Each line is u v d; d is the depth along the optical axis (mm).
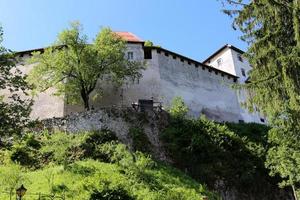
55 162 26703
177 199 23750
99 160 27500
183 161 30547
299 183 26438
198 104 43312
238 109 47031
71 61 36062
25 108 20531
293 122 15703
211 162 30906
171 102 40625
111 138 30156
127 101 38750
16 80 19953
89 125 31047
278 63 14797
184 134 32062
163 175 27047
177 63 44344
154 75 41250
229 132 34156
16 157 27031
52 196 20688
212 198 26156
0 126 18203
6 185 21844
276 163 25453
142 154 29125
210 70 47281
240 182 30719
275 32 14945
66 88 35750
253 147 34156
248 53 15680
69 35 36500
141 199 22281
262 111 15820
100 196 20859
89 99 37562
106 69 36688
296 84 14008
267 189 31734
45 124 31188
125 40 40188
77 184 22734
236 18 16375
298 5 13961
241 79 50219
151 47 43156
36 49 40812
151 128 32281
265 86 15258
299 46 13773
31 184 22641
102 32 37531
